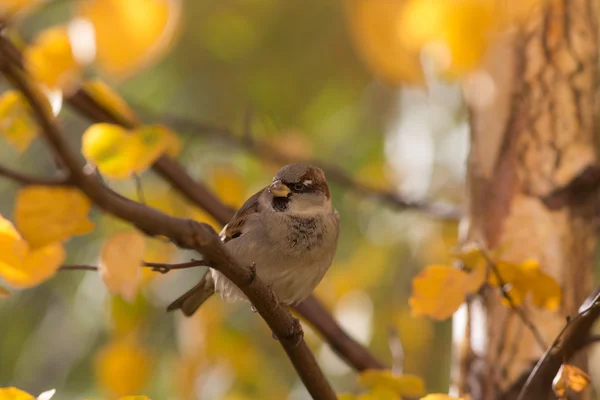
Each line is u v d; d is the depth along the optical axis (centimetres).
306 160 528
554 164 510
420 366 536
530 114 510
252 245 515
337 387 532
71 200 455
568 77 510
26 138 496
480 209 511
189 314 521
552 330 509
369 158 541
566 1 510
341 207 540
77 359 534
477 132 512
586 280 510
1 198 537
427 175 538
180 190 519
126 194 527
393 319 534
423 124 536
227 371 525
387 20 293
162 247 523
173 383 527
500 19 312
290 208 515
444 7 307
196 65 530
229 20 522
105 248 493
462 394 511
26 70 397
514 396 509
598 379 530
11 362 538
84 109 511
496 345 510
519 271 500
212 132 525
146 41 321
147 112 525
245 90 530
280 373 535
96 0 319
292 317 503
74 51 363
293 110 533
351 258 538
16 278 494
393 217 538
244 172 538
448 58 315
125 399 499
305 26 518
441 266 500
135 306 522
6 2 320
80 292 533
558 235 509
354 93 534
